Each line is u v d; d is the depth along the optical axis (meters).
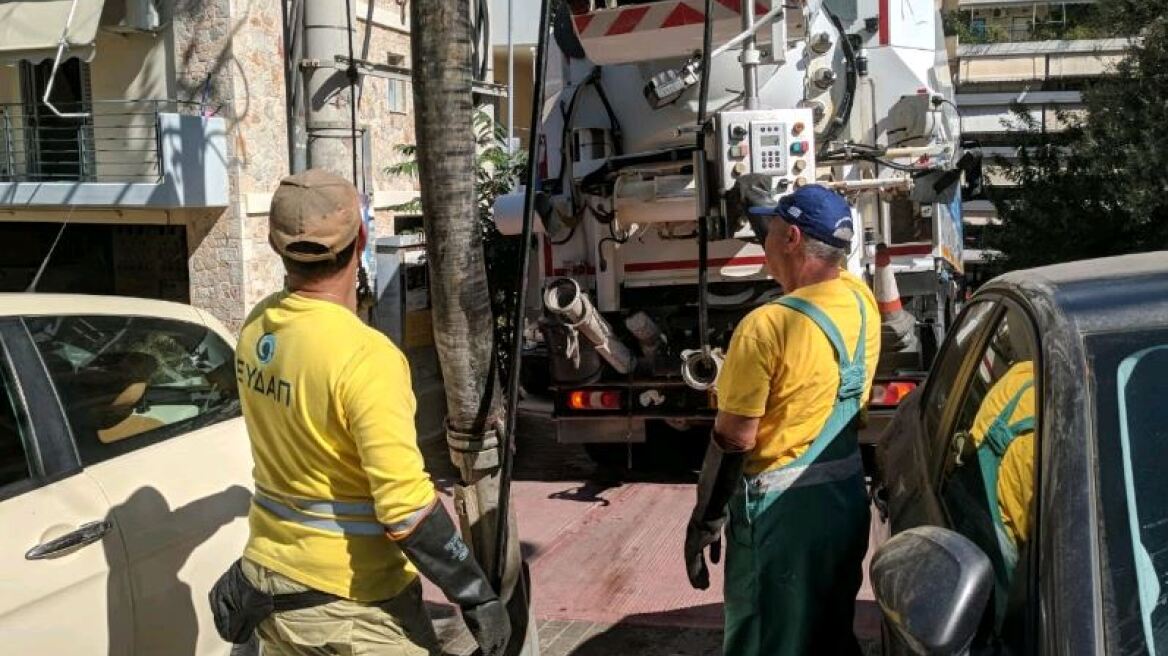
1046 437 2.01
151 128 12.45
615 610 5.25
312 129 5.61
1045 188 13.77
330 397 2.53
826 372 3.02
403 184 14.62
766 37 6.08
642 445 8.20
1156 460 1.93
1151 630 1.77
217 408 3.95
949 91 8.62
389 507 2.51
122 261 13.89
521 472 8.30
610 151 7.27
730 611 3.25
